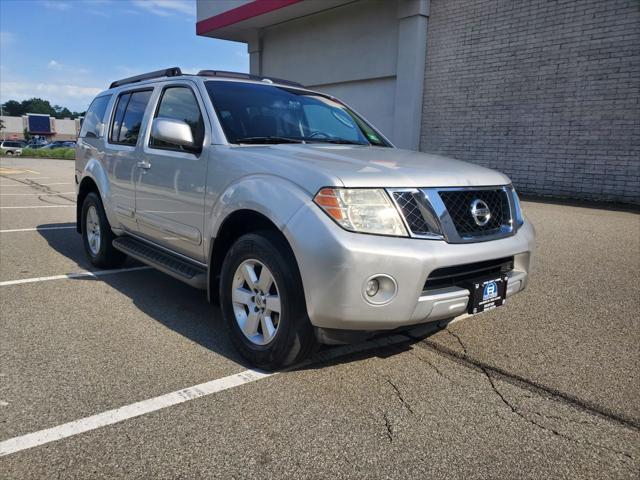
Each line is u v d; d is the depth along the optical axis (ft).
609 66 33.09
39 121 365.40
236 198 10.82
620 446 8.30
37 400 9.30
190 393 9.64
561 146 36.14
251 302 10.74
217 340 12.21
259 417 8.87
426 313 9.52
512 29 37.88
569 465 7.80
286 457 7.82
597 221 28.17
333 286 8.93
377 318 9.11
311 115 14.52
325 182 9.35
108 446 8.00
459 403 9.50
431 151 44.70
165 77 15.42
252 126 12.82
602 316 14.25
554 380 10.50
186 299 15.30
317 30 53.93
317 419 8.84
